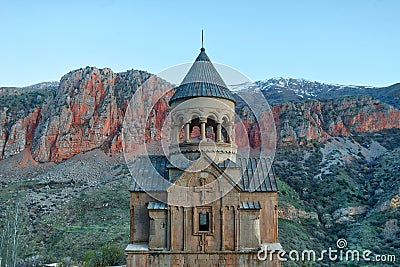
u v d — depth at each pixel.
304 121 157.25
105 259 69.00
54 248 86.88
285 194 110.56
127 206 115.75
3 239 79.00
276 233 32.97
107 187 135.50
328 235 93.81
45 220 110.94
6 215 102.56
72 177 175.25
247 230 31.78
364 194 113.94
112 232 94.31
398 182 109.19
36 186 165.38
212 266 31.33
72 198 132.12
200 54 36.19
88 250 79.12
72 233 95.62
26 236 93.69
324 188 117.31
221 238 31.47
